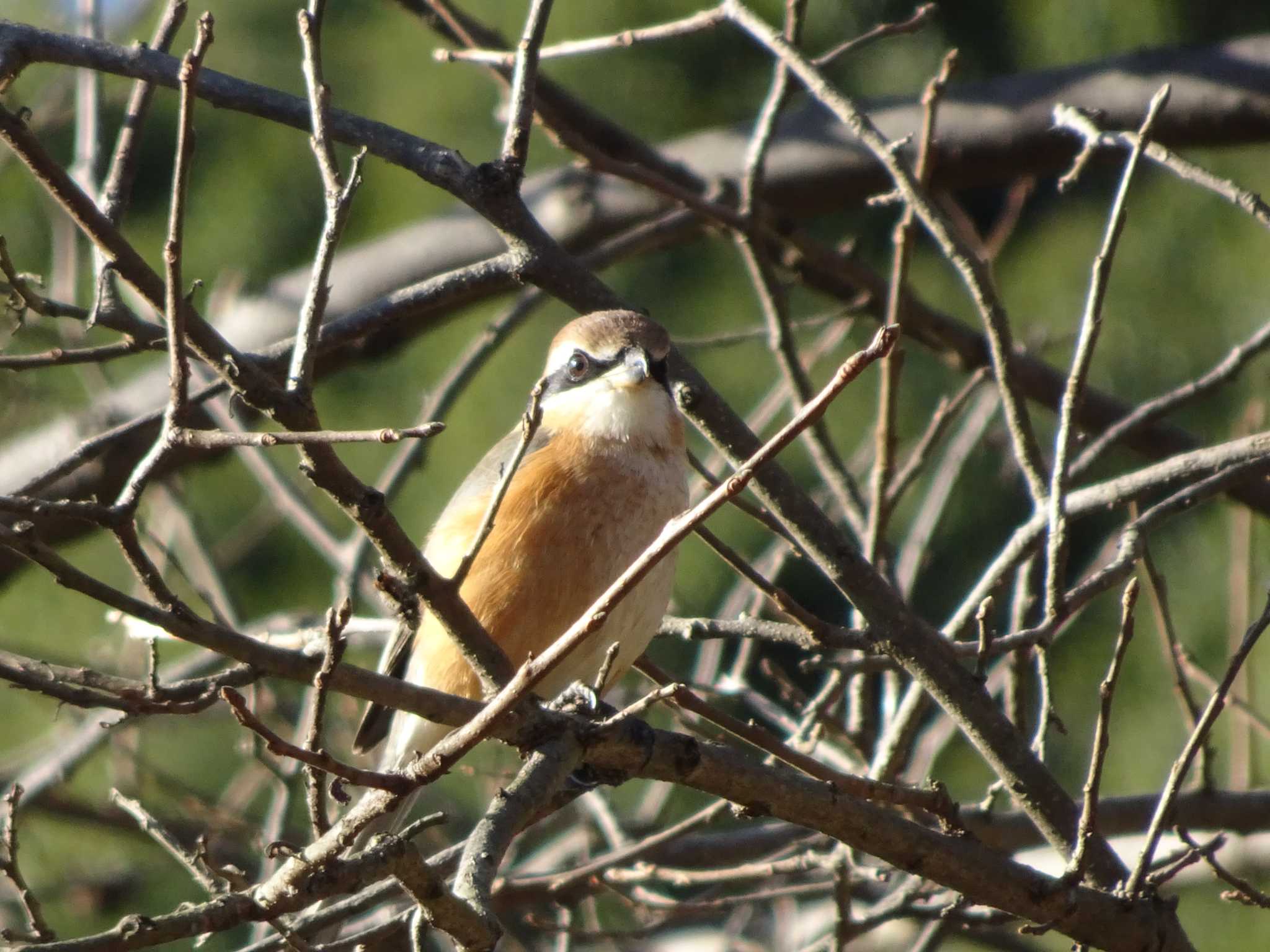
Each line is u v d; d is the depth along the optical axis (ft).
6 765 40.57
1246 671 33.35
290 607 61.36
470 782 49.88
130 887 44.06
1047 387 36.50
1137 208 60.34
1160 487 24.86
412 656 28.07
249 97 24.14
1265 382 54.85
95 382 40.91
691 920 38.42
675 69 62.34
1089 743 56.54
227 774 54.54
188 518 37.35
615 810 38.99
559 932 30.76
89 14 28.53
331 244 16.79
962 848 20.11
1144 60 37.22
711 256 61.72
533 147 61.52
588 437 27.89
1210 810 28.43
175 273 15.35
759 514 24.58
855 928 25.66
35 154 16.11
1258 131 36.58
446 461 60.95
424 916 16.34
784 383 35.73
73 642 57.88
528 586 27.27
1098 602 57.67
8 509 14.65
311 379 16.92
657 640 56.08
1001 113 37.35
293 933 16.87
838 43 61.46
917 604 55.93
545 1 24.30
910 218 26.89
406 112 62.39
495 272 25.13
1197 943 53.67
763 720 38.60
